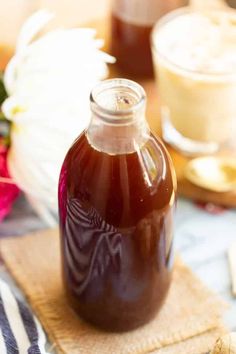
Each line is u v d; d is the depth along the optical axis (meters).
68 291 0.62
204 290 0.65
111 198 0.54
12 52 0.84
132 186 0.53
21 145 0.67
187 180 0.75
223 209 0.74
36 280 0.66
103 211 0.54
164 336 0.62
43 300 0.64
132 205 0.54
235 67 0.74
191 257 0.69
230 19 0.81
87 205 0.54
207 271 0.68
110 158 0.53
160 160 0.55
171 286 0.66
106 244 0.56
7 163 0.71
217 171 0.76
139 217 0.54
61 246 0.61
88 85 0.67
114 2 0.84
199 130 0.78
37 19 0.69
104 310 0.61
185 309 0.64
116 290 0.59
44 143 0.67
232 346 0.56
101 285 0.59
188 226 0.72
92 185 0.54
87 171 0.54
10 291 0.62
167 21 0.81
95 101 0.51
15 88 0.67
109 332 0.62
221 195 0.74
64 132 0.66
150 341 0.62
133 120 0.51
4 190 0.69
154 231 0.56
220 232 0.72
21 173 0.69
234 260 0.69
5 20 1.00
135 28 0.83
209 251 0.70
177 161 0.78
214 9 0.84
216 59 0.76
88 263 0.58
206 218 0.73
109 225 0.55
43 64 0.66
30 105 0.66
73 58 0.67
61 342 0.61
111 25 0.86
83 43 0.67
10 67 0.68
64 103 0.66
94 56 0.67
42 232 0.70
